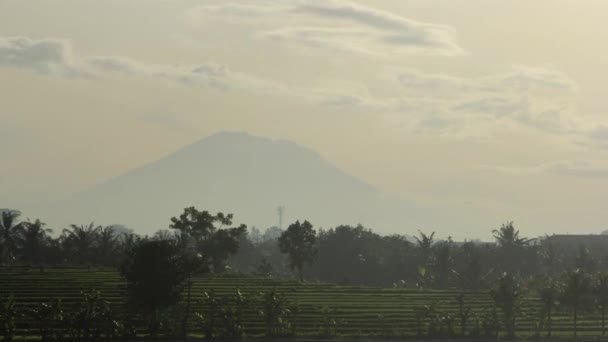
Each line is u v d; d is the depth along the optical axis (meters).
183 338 140.38
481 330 149.62
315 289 190.50
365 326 152.62
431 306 155.50
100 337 137.62
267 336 143.75
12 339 132.38
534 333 152.12
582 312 167.75
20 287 175.12
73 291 172.12
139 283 141.00
